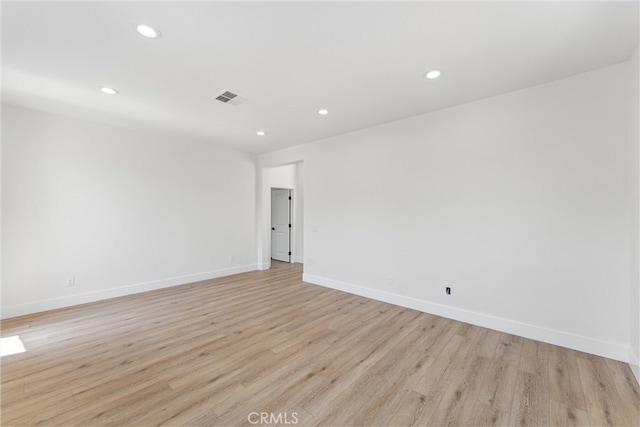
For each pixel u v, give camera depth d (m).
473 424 1.67
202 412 1.76
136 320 3.24
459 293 3.23
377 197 4.01
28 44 2.05
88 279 3.86
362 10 1.70
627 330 2.31
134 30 1.89
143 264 4.40
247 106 3.26
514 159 2.85
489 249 3.02
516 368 2.24
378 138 3.99
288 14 1.74
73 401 1.85
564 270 2.59
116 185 4.10
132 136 4.25
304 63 2.33
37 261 3.46
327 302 3.91
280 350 2.55
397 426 1.65
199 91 2.87
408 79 2.60
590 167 2.46
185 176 4.89
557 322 2.62
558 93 2.61
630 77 2.26
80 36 1.95
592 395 1.91
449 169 3.29
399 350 2.55
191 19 1.78
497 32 1.92
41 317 3.30
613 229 2.37
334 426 1.65
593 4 1.65
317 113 3.49
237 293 4.34
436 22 1.82
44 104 3.23
